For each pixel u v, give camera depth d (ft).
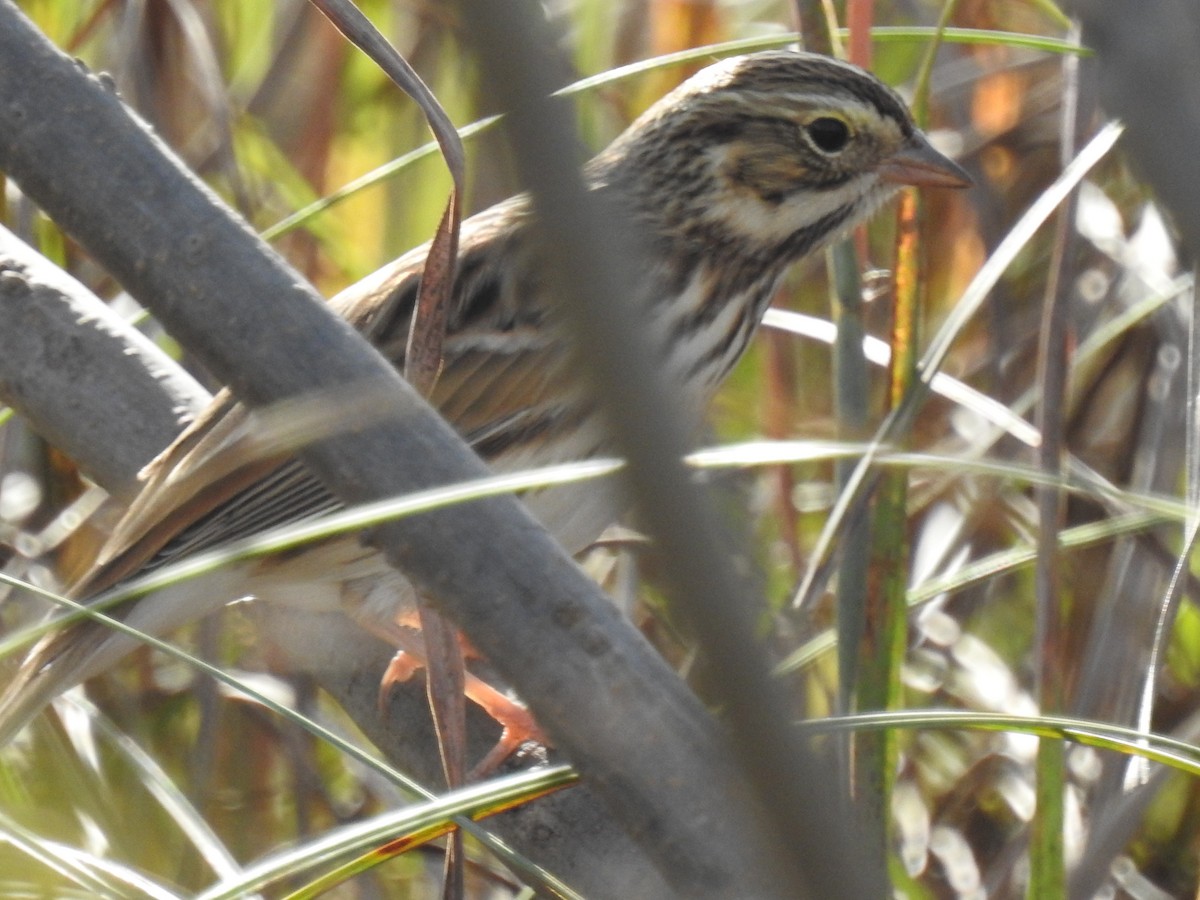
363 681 23.53
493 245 26.86
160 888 16.42
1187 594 27.09
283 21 34.88
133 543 22.81
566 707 13.16
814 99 26.04
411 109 34.17
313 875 26.45
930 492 29.63
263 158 33.35
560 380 25.43
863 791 19.24
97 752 24.85
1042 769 18.71
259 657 29.96
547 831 17.90
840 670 19.92
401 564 13.37
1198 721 26.50
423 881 26.71
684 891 12.91
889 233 32.19
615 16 34.83
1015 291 33.14
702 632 7.34
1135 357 31.14
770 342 29.45
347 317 26.35
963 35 22.77
